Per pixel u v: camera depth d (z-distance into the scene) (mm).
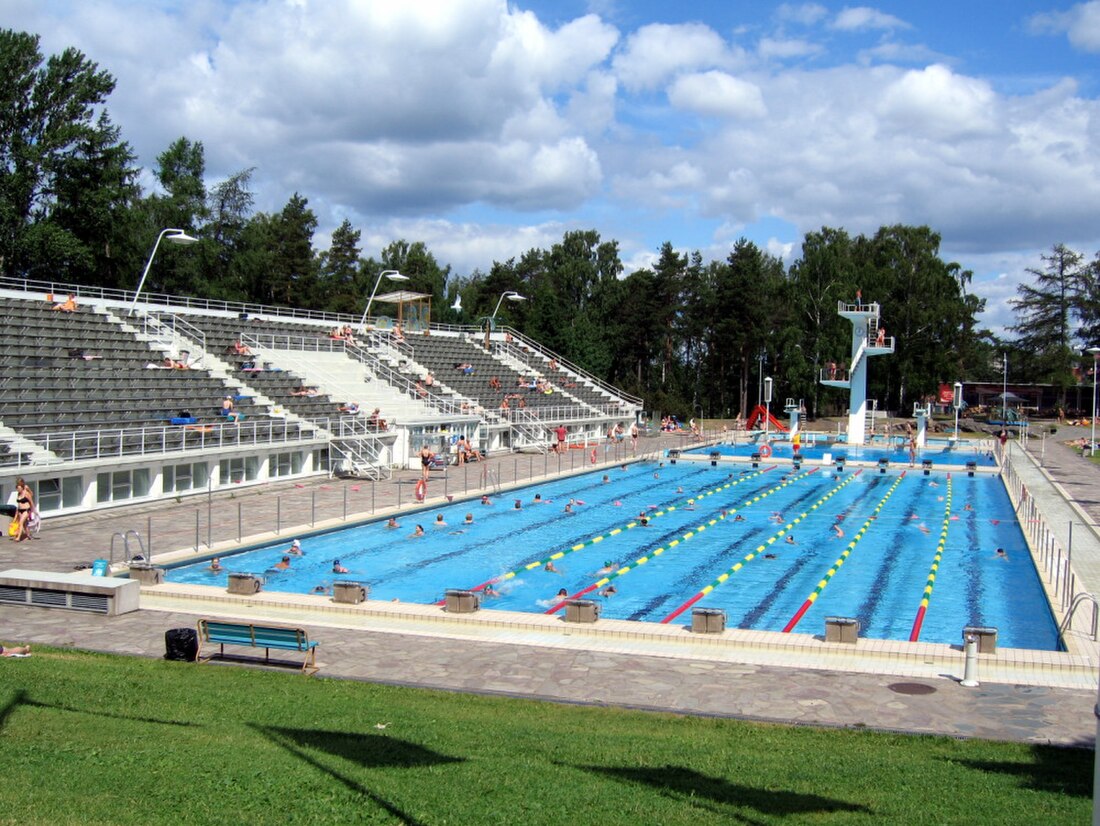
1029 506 33531
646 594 21578
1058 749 11008
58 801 7891
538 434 56906
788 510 34906
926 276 88688
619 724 11664
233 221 81125
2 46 50438
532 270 111750
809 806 8445
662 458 52625
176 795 8211
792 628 18609
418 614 17328
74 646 15141
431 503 33250
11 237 49719
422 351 60938
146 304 43938
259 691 12617
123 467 29891
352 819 7875
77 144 53000
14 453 27031
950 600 21109
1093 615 16703
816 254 89000
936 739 11320
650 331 93688
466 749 10133
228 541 25328
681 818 8055
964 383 98625
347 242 93688
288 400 41812
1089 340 106875
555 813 8117
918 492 40281
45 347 35250
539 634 16406
